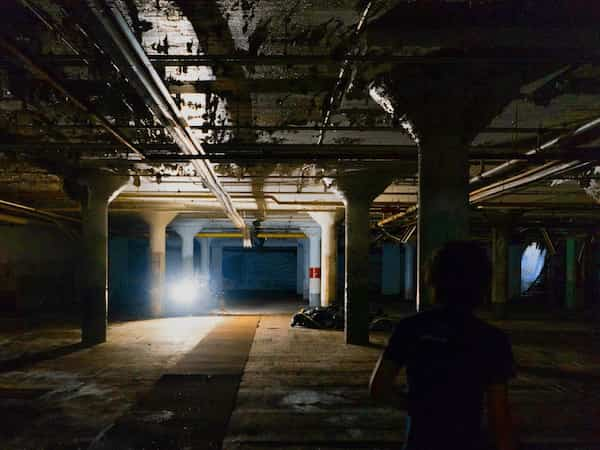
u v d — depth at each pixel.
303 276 20.91
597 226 15.92
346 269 9.53
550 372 7.07
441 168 4.20
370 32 3.44
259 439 4.30
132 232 18.80
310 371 6.92
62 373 6.74
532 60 3.49
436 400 1.55
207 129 5.68
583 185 8.48
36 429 4.51
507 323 13.04
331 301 14.84
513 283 20.70
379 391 1.67
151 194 11.14
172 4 3.06
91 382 6.24
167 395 5.65
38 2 2.91
